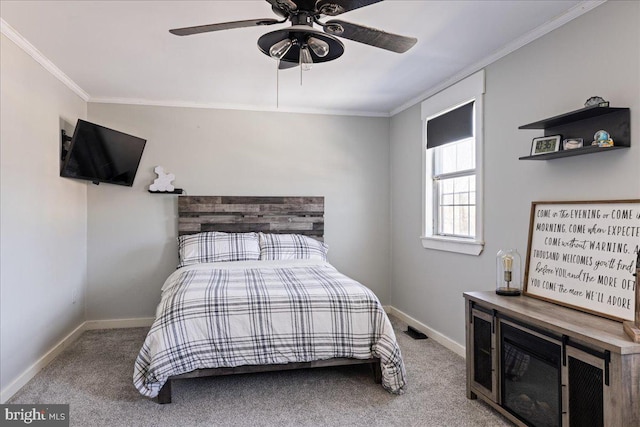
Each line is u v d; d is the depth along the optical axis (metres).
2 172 2.56
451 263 3.65
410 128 4.45
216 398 2.67
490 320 2.42
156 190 4.33
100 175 3.86
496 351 2.37
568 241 2.36
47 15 2.45
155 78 3.65
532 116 2.72
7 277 2.62
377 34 1.88
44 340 3.19
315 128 4.79
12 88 2.69
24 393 2.72
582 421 1.80
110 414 2.46
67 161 3.42
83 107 4.17
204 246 4.11
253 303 2.71
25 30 2.65
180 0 2.29
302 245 4.34
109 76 3.59
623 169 2.09
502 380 2.34
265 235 4.40
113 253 4.31
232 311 2.66
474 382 2.60
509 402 2.29
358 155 4.89
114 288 4.32
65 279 3.64
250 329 2.66
